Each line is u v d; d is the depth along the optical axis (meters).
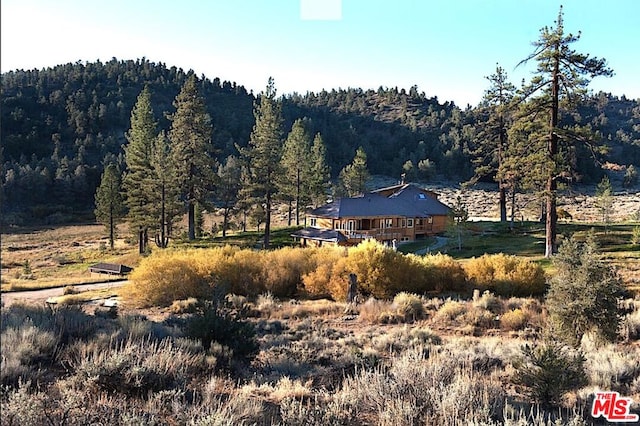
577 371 7.53
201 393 6.44
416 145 133.00
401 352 10.31
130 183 50.34
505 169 45.03
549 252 30.69
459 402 5.62
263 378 7.98
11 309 10.49
